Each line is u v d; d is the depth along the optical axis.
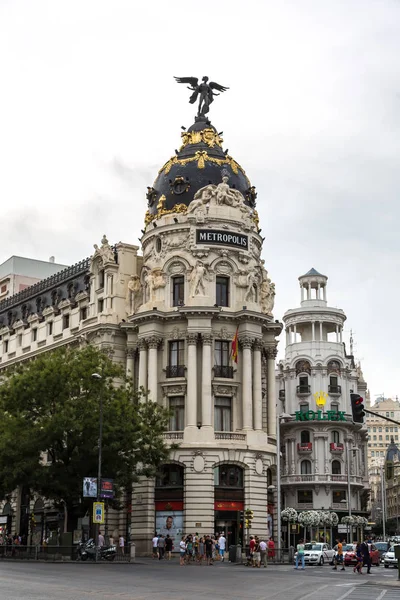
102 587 35.25
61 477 65.88
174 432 81.31
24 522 95.75
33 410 69.12
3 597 28.17
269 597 32.50
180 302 86.31
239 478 81.69
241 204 88.62
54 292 102.25
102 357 71.75
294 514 107.75
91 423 65.00
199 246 85.69
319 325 134.12
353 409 42.50
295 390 130.88
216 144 94.00
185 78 99.38
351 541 113.06
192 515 78.31
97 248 93.25
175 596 31.67
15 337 108.62
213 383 82.81
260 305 90.44
